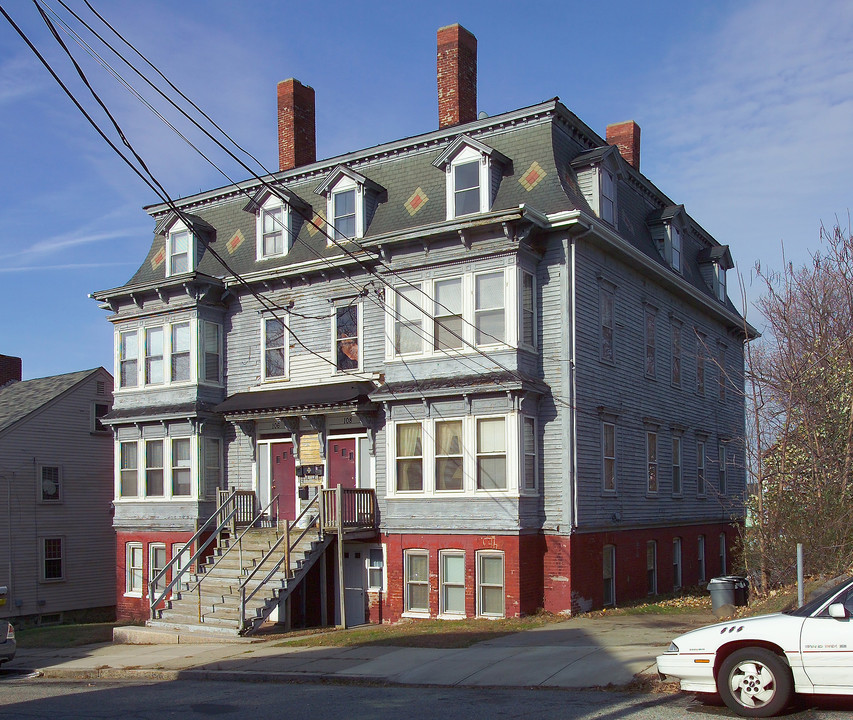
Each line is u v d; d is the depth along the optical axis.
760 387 25.41
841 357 24.30
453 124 26.05
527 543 21.77
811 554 21.70
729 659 10.53
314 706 12.60
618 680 12.82
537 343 22.88
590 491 23.08
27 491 34.12
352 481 25.22
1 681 18.03
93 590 35.94
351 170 25.83
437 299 23.19
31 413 34.66
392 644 18.20
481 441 22.23
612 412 24.48
